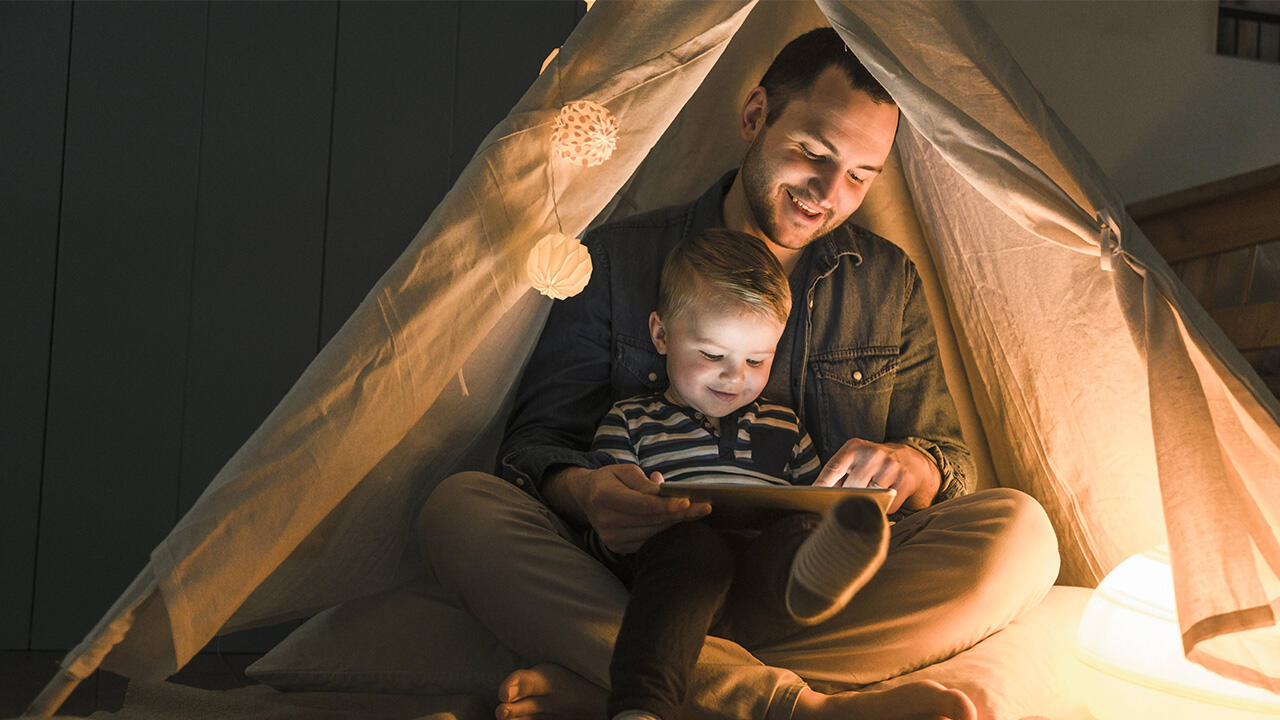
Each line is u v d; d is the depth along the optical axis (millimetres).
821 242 1637
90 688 1612
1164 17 2596
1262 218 2027
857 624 1179
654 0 1334
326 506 1184
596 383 1524
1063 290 1510
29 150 2240
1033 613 1312
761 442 1414
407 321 1212
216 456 2271
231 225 2311
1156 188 2557
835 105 1527
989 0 2547
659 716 931
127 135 2279
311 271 2336
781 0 1859
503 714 1093
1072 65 2553
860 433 1544
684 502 1080
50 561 2199
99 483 2225
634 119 1324
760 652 1181
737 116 1873
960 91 1343
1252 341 2064
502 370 1438
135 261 2266
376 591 1412
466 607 1257
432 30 2410
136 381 2252
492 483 1264
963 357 1768
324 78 2365
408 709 1254
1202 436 1099
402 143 2385
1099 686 1179
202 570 1119
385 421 1204
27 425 2207
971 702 1057
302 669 1341
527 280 1273
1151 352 1152
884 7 1361
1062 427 1556
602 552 1238
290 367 2314
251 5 2344
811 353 1569
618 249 1606
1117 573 1227
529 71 2436
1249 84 2609
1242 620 1021
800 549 956
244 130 2328
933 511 1295
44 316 2225
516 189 1269
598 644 1111
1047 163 1305
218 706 1215
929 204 1746
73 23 2270
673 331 1413
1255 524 1106
